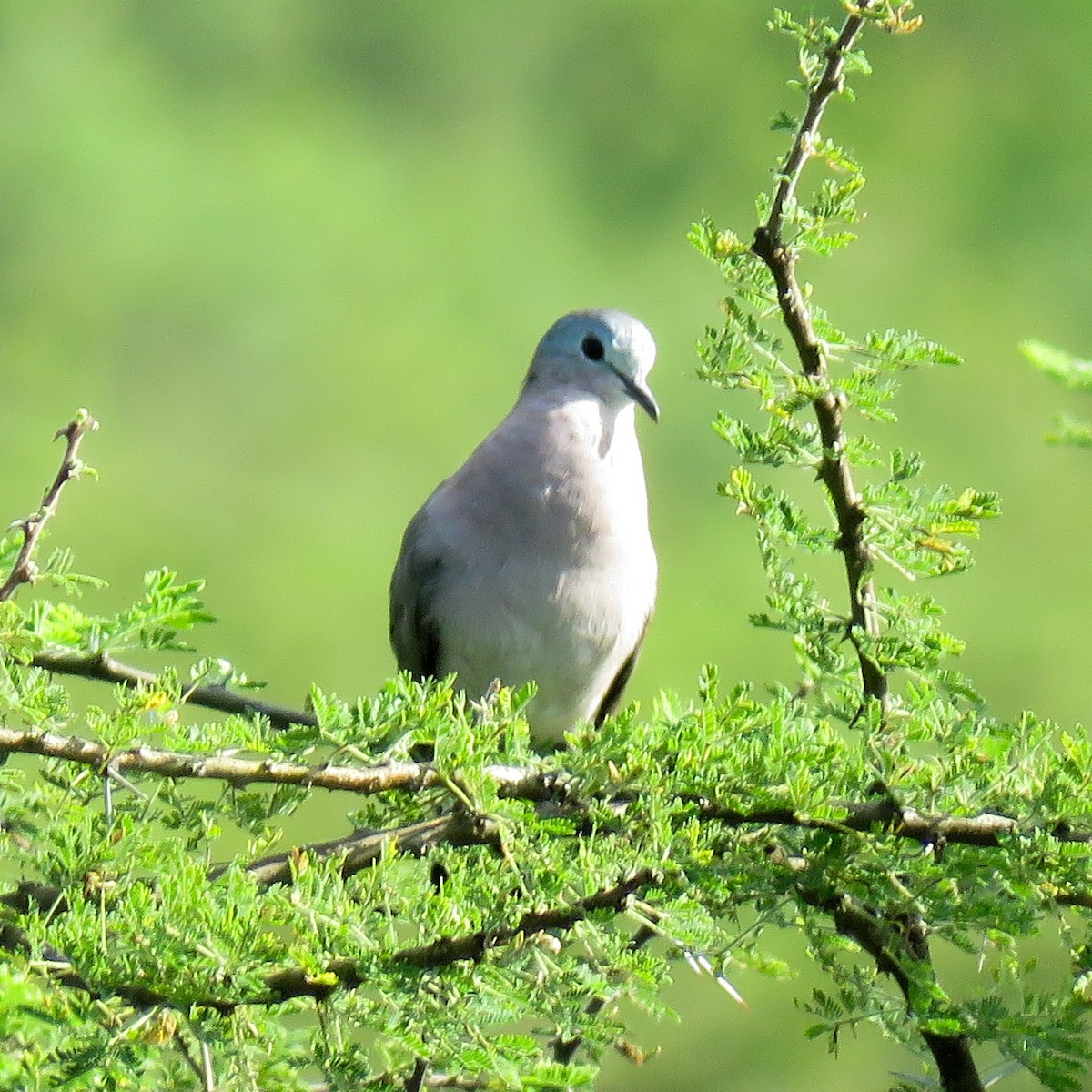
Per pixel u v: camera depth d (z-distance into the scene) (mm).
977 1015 6406
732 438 7047
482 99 26141
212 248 23844
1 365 23078
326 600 21391
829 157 6918
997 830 6383
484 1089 6273
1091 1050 6293
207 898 5449
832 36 6859
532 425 10836
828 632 7188
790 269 6895
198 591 6422
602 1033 5668
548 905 5793
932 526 7043
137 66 25516
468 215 24906
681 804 6148
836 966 6547
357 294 23922
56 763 6629
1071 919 6762
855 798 6516
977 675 19922
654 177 25562
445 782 5957
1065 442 6012
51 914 5578
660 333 24234
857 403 6984
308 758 5980
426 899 5668
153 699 5949
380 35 25984
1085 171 24797
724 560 20297
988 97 25172
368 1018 5602
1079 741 6438
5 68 24812
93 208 24016
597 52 26203
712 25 26125
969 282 24125
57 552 6469
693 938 5781
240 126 25062
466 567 10742
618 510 10828
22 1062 5195
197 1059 5719
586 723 6289
